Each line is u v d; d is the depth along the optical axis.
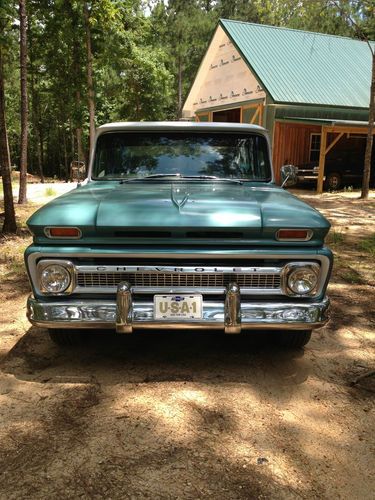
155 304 2.99
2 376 3.32
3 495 2.20
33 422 2.78
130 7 18.73
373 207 12.59
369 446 2.62
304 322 3.04
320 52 20.70
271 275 3.03
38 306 3.04
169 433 2.68
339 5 13.51
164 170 4.15
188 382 3.26
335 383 3.30
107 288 3.03
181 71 38.84
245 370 3.45
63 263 2.99
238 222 2.93
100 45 18.55
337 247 7.64
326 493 2.25
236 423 2.79
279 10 15.17
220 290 3.01
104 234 2.96
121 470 2.37
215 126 4.21
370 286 5.57
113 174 4.17
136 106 30.91
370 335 4.16
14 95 35.84
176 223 2.90
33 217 3.04
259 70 18.62
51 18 17.77
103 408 2.93
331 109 18.61
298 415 2.90
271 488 2.27
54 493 2.21
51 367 3.47
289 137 18.50
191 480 2.31
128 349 3.77
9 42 8.94
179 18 36.72
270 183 4.14
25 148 12.05
